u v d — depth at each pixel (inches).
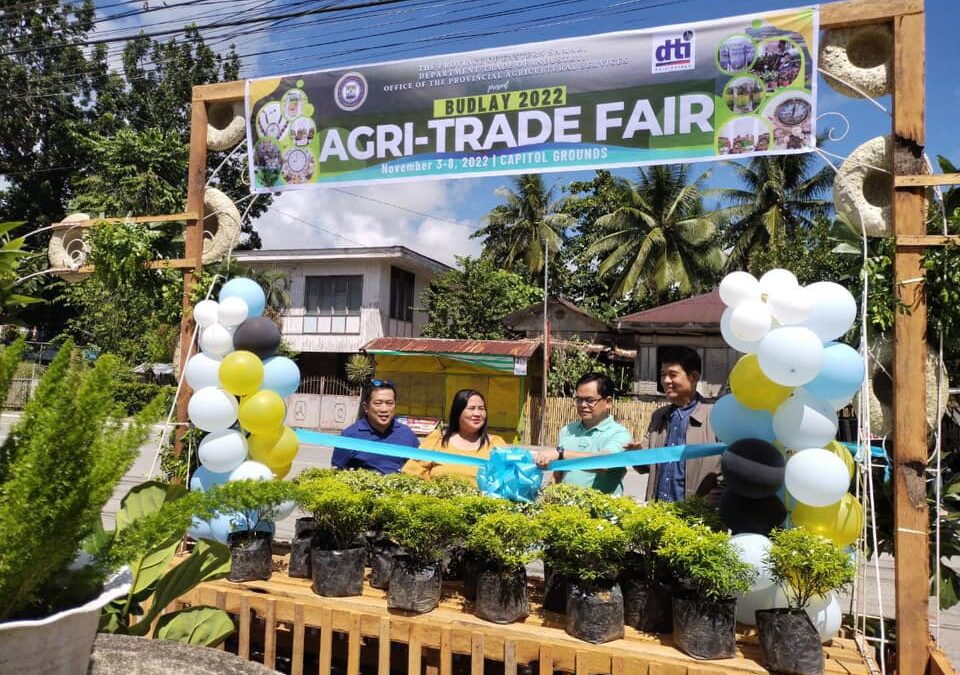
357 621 102.0
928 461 116.8
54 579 55.7
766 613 90.4
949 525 123.5
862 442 107.5
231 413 138.3
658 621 98.9
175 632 90.0
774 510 103.0
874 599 195.0
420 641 98.5
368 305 808.3
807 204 923.4
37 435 52.0
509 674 93.7
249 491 65.8
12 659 47.5
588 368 689.0
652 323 666.8
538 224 997.8
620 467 136.4
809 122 123.1
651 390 689.6
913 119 111.2
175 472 156.6
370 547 123.3
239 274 173.6
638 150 135.3
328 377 840.9
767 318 102.9
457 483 120.3
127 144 557.9
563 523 96.1
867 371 110.2
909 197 110.0
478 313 819.4
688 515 105.2
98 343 730.8
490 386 676.1
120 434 57.2
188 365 143.2
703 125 130.8
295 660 105.3
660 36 133.4
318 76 158.9
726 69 129.0
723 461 104.1
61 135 821.2
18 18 674.2
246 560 117.9
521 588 101.7
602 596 95.9
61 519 50.4
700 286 935.7
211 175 169.2
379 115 154.3
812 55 122.2
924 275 108.0
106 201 526.0
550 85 141.1
